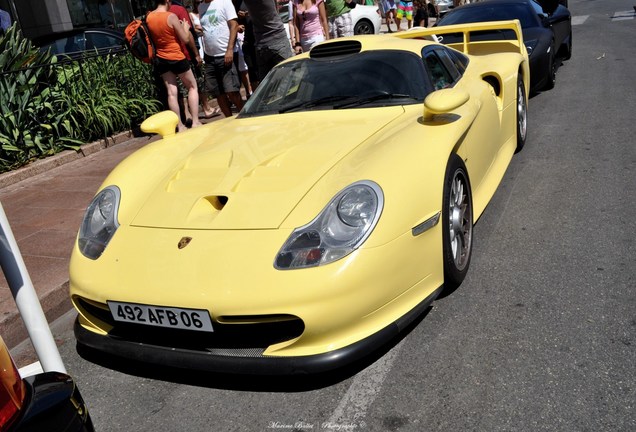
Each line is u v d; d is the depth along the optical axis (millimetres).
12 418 1539
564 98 7922
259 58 7543
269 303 2395
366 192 2635
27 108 6969
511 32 7250
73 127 7379
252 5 7109
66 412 1664
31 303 2414
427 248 2811
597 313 2939
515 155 5734
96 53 8086
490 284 3346
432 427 2309
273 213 2666
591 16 18297
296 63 4258
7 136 6715
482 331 2898
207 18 7715
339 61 4090
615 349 2639
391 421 2373
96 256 2850
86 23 14258
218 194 2891
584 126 6453
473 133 3662
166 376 2873
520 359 2648
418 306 2762
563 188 4723
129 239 2830
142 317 2594
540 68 7848
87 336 2852
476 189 3811
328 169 2914
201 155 3402
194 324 2498
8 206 5648
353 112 3689
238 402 2613
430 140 3074
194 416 2562
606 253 3562
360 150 3055
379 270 2529
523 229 4051
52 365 2461
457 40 7695
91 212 3102
